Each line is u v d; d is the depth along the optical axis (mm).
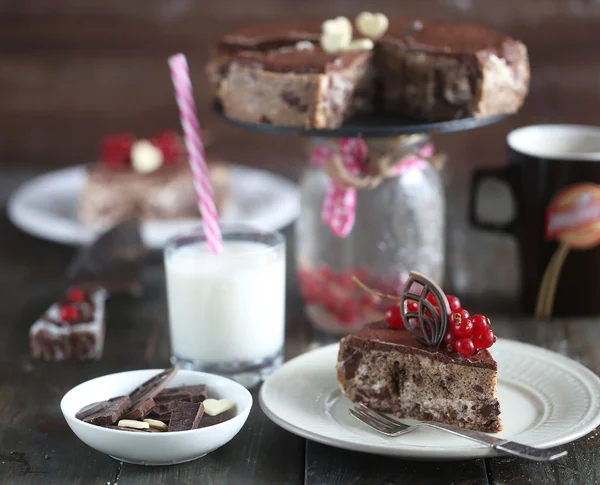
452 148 1676
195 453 912
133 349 1102
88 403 952
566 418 932
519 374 997
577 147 1175
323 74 1069
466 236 1319
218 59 1148
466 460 927
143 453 905
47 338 1079
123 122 1690
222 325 1028
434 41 1137
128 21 1637
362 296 1107
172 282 1040
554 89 1634
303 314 1160
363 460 927
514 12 1602
